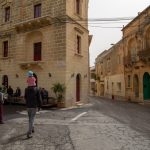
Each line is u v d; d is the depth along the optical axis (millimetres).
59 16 20859
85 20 23141
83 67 24109
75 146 7293
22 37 23328
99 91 52125
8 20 25609
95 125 10938
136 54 30188
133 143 7703
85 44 24812
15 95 22625
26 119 12500
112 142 7812
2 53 25500
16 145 7324
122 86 35750
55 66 20750
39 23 21688
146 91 28438
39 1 22594
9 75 24484
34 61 21828
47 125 10734
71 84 21172
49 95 20859
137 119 13430
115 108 20328
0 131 9352
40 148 7047
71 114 14891
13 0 24781
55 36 20938
